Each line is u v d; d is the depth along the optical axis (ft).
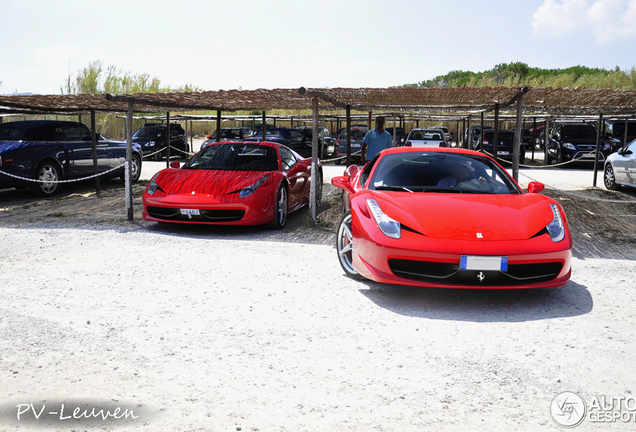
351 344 10.69
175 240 20.89
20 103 30.71
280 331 11.35
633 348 10.59
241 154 26.07
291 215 28.63
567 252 13.10
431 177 16.51
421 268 13.01
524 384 9.02
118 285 14.53
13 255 17.95
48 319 11.85
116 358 9.89
